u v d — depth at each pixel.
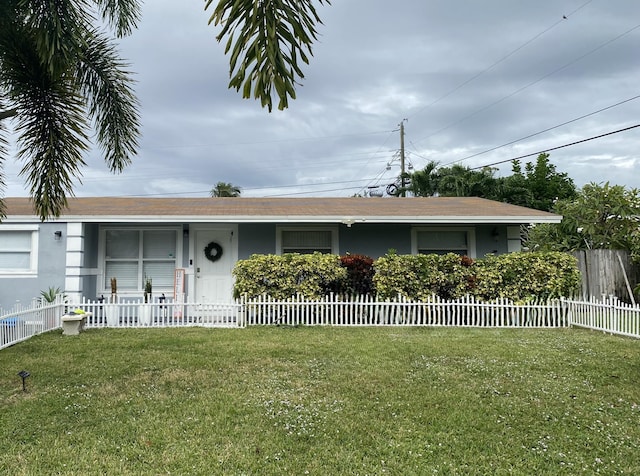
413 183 27.95
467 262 11.76
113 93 8.25
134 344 8.70
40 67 6.94
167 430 4.71
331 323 11.26
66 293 11.97
